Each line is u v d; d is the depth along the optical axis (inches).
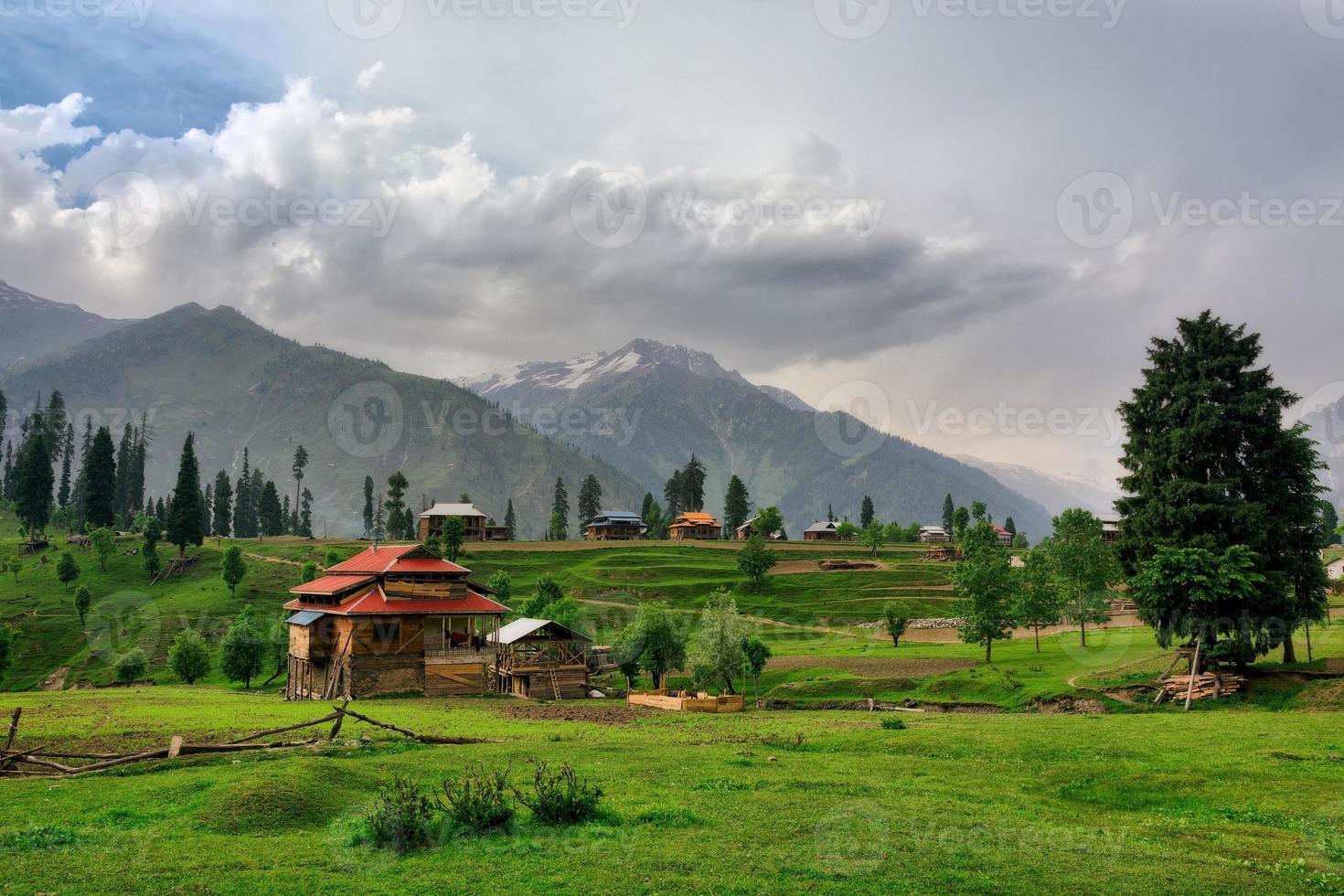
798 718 2268.7
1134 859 899.4
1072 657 3230.8
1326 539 2583.7
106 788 1139.3
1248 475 2571.4
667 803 1104.8
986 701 2603.3
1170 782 1253.7
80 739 1620.3
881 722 1963.6
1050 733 1717.5
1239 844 952.9
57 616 5354.3
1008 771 1386.6
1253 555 2352.4
